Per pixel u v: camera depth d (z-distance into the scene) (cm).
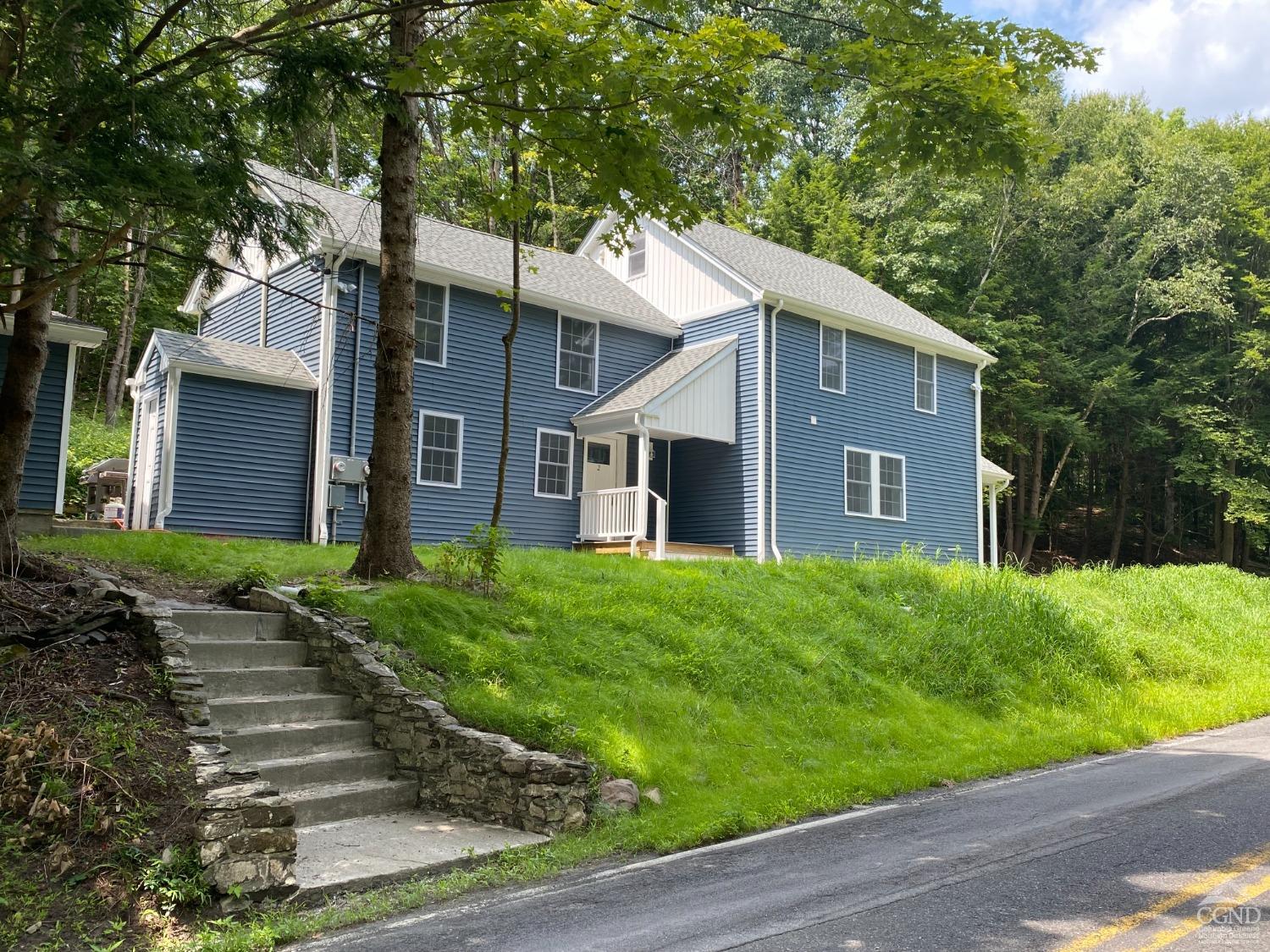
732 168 3891
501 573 1099
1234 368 3872
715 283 2170
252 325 1950
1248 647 1664
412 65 797
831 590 1362
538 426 1958
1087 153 4534
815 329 2194
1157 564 4125
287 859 514
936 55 821
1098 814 671
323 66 753
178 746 591
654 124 995
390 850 597
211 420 1590
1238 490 3622
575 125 788
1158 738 1074
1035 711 1127
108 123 668
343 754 728
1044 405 3725
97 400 2844
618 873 562
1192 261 3953
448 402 1817
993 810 702
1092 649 1345
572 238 3422
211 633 811
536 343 1977
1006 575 1541
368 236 1736
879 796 773
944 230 3409
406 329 1053
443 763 710
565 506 1988
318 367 1705
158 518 1524
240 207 793
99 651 692
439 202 2870
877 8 829
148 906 473
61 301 2750
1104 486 4453
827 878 530
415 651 851
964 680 1144
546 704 791
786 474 2075
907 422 2398
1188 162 3975
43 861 488
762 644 1079
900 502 2344
